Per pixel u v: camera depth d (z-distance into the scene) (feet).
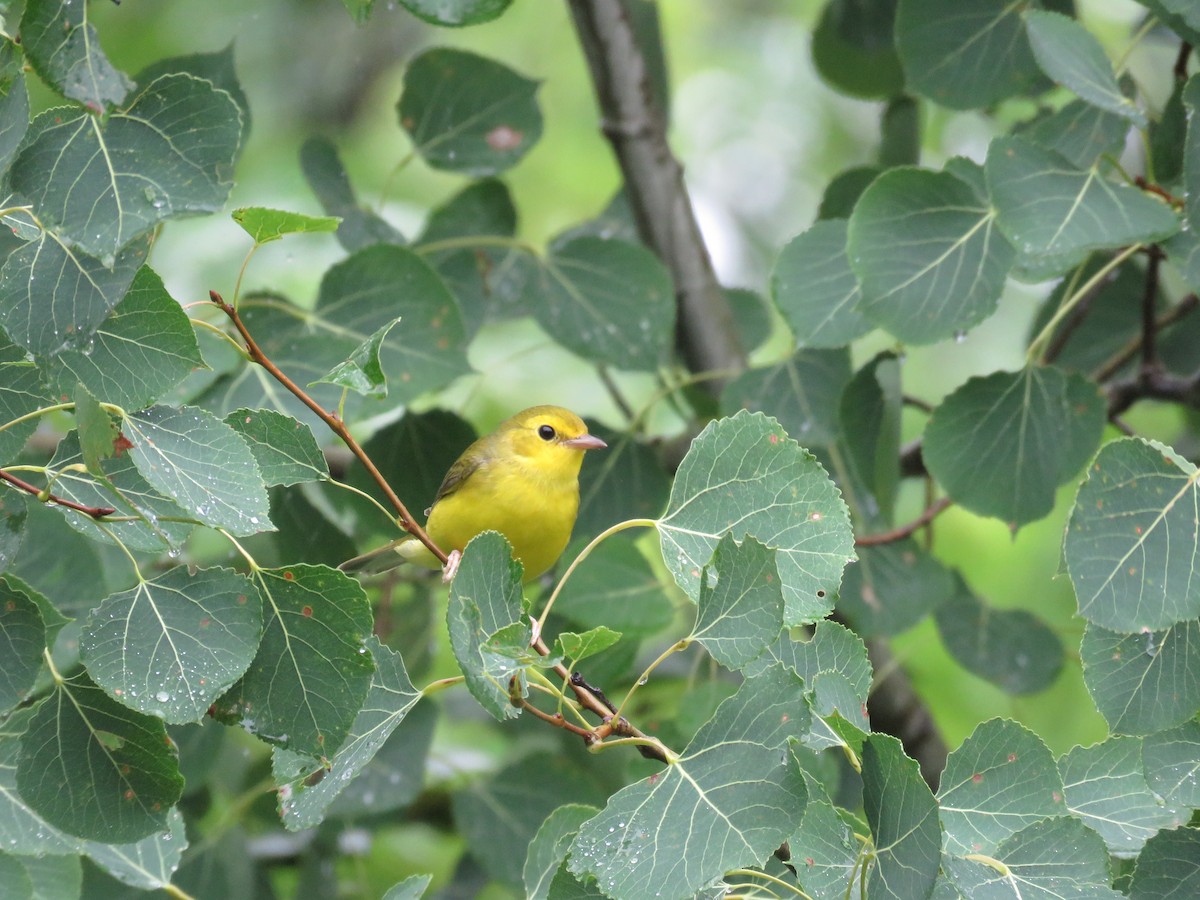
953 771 20.66
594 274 40.16
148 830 20.01
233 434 19.36
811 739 21.11
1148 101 35.65
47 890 25.32
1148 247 33.42
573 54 71.97
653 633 33.30
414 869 49.19
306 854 41.39
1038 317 43.01
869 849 18.83
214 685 18.62
